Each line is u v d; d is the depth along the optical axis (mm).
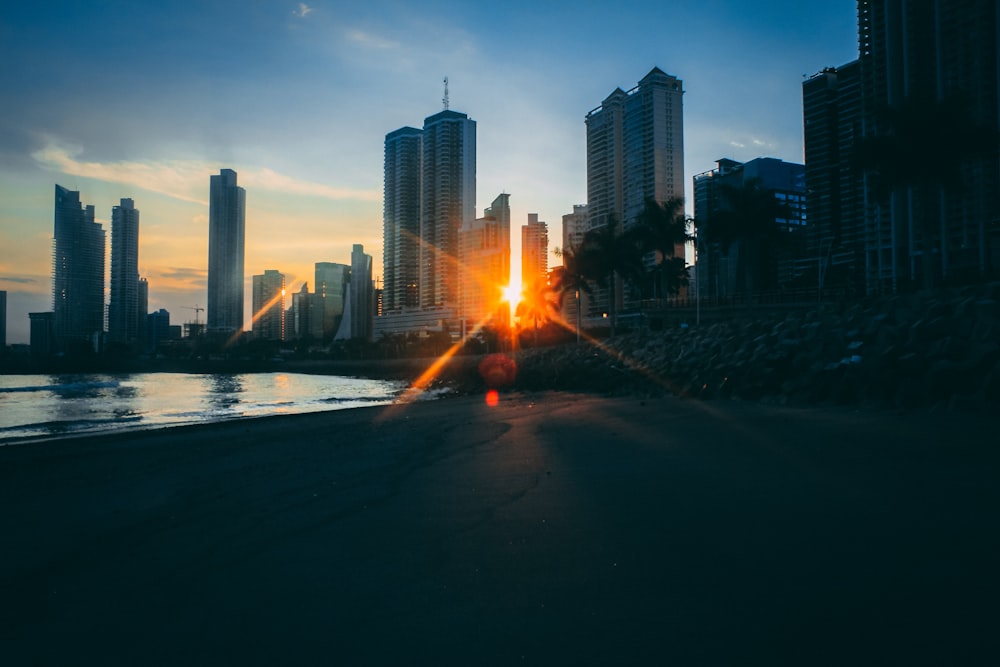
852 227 121812
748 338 24000
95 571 4797
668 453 9086
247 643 3336
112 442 15328
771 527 4941
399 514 6152
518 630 3312
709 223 59844
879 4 93375
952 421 9969
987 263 61500
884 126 41906
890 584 3641
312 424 18375
